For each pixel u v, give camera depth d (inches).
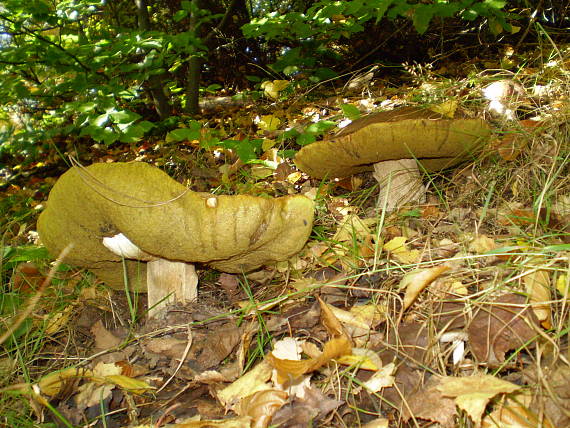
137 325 84.0
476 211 96.5
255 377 63.9
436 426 53.7
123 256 77.9
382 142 89.6
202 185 148.8
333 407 57.9
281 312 78.0
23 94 157.2
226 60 297.6
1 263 98.2
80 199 65.1
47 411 68.6
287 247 76.9
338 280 74.9
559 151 95.3
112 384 69.6
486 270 69.4
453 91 139.2
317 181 130.3
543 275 64.2
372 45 262.2
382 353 63.8
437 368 59.8
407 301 66.9
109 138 127.7
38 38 152.3
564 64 131.1
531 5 238.1
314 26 171.6
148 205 60.6
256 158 134.4
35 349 82.3
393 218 99.0
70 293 95.7
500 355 57.4
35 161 242.4
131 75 168.4
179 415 63.4
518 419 50.1
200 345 74.0
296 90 214.7
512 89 125.1
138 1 232.1
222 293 91.7
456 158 101.0
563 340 57.0
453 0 148.5
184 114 247.1
